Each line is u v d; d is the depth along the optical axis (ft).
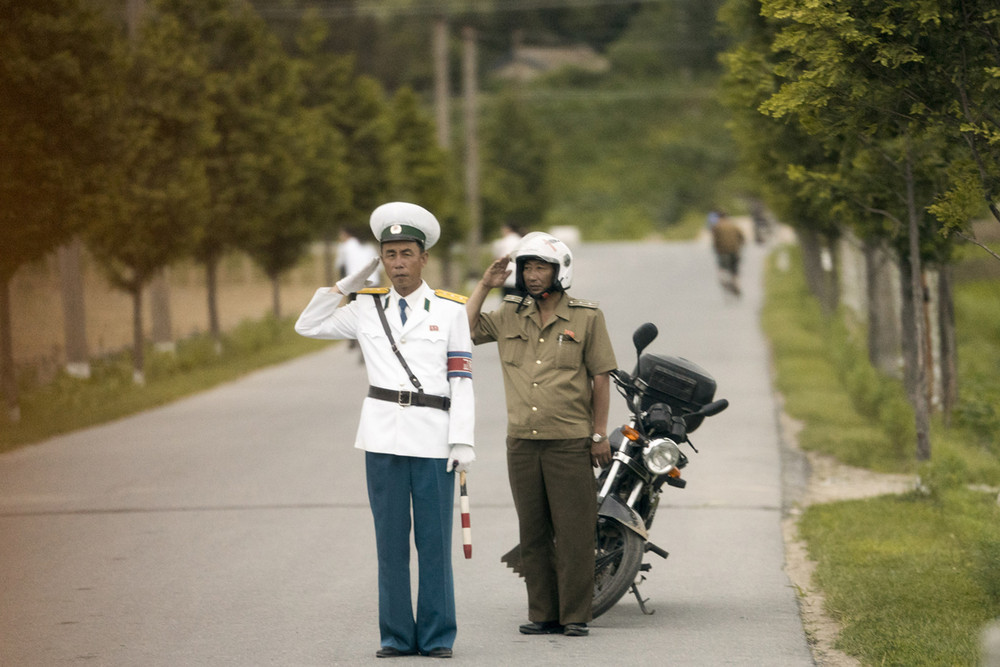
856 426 111.04
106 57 126.52
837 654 48.60
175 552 68.85
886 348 140.77
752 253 415.23
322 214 220.84
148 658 49.06
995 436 107.96
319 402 136.56
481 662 47.91
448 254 294.05
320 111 236.84
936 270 103.04
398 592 48.67
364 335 48.70
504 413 123.13
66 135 121.08
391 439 47.80
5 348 124.88
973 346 190.60
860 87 53.78
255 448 105.91
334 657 48.93
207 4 187.73
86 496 86.02
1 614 56.18
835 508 77.82
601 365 51.03
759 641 50.55
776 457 97.81
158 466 97.86
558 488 50.98
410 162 286.66
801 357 157.69
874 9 52.44
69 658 49.16
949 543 66.54
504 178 452.35
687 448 101.96
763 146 114.21
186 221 154.71
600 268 356.79
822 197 90.07
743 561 65.87
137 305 157.99
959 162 57.00
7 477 94.07
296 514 79.05
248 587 60.95
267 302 301.63
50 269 269.03
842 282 245.45
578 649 49.65
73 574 63.98
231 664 48.14
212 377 160.35
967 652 45.83
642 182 652.48
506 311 51.98
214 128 183.11
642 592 59.77
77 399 135.85
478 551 68.80
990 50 52.80
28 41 118.32
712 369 150.71
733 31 96.17
